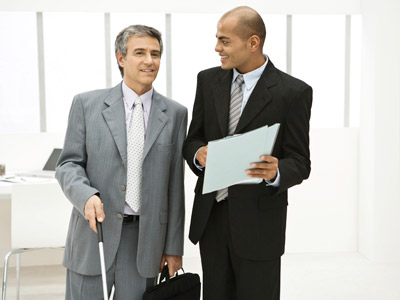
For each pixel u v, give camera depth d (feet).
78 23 14.98
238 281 7.07
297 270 14.42
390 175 14.97
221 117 6.88
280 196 7.06
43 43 14.89
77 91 15.17
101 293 6.93
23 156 14.70
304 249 16.16
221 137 6.95
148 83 6.65
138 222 6.93
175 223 7.11
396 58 14.60
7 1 14.25
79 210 6.44
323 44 15.97
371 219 15.17
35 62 14.93
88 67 15.15
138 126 6.81
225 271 7.21
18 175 13.53
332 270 14.40
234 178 6.00
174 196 7.11
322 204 16.10
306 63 15.98
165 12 14.89
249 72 6.83
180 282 7.05
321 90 16.12
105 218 6.74
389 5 14.38
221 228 7.11
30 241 10.46
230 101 6.97
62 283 13.51
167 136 6.91
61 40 14.97
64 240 10.57
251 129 6.74
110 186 6.71
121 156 6.66
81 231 6.86
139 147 6.79
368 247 15.47
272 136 5.85
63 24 14.93
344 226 16.21
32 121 15.08
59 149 14.48
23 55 14.85
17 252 10.53
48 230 10.51
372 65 14.78
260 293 6.98
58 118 15.19
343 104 16.24
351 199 16.17
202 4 15.01
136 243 6.93
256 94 6.75
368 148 15.26
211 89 7.11
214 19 15.47
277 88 6.76
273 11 15.25
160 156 6.84
